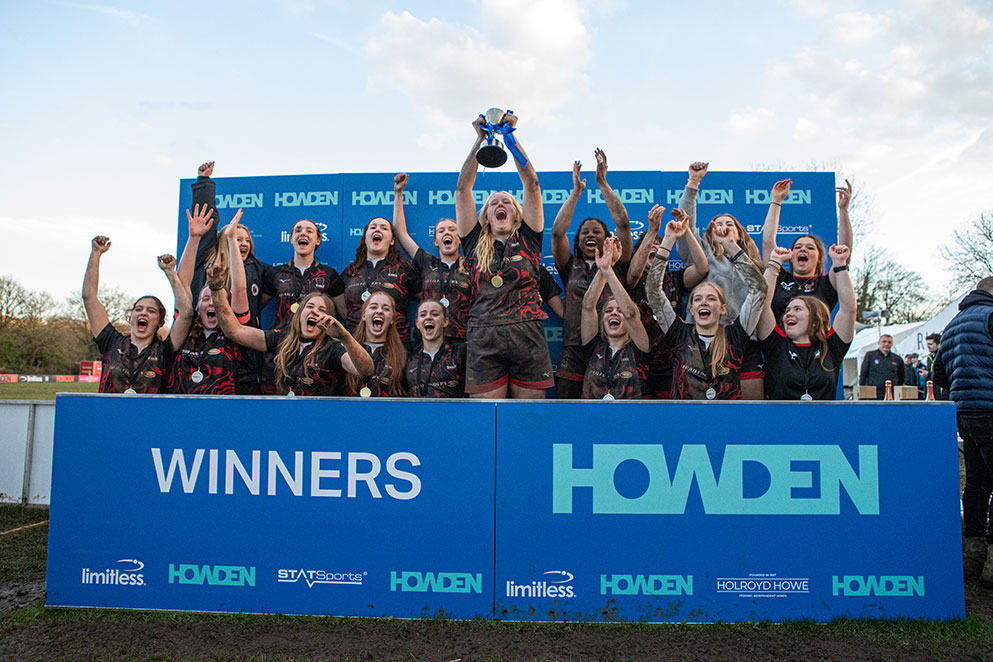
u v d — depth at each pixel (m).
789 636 3.03
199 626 3.17
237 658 2.80
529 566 3.21
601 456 3.22
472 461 3.25
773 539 3.19
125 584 3.37
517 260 4.54
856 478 3.20
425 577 3.24
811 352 4.62
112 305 42.66
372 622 3.21
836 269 4.80
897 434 3.21
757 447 3.21
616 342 4.82
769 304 4.65
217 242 5.61
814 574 3.18
